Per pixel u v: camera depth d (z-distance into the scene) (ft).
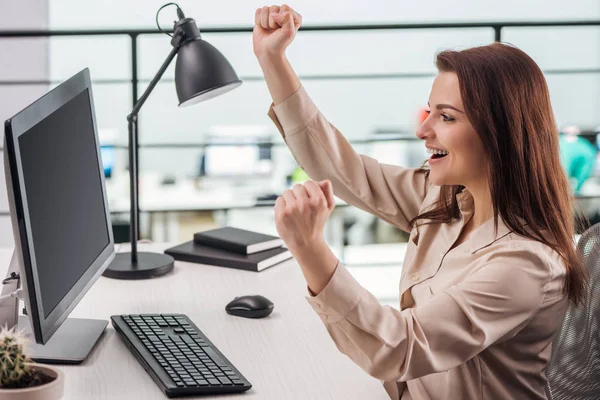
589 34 49.29
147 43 44.11
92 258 5.17
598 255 5.09
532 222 4.29
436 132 4.40
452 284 4.39
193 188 36.65
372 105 45.06
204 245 6.98
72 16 44.86
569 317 5.13
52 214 4.45
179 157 42.75
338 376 4.58
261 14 5.37
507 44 4.45
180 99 6.36
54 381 3.71
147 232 35.42
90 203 5.24
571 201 4.46
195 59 6.28
